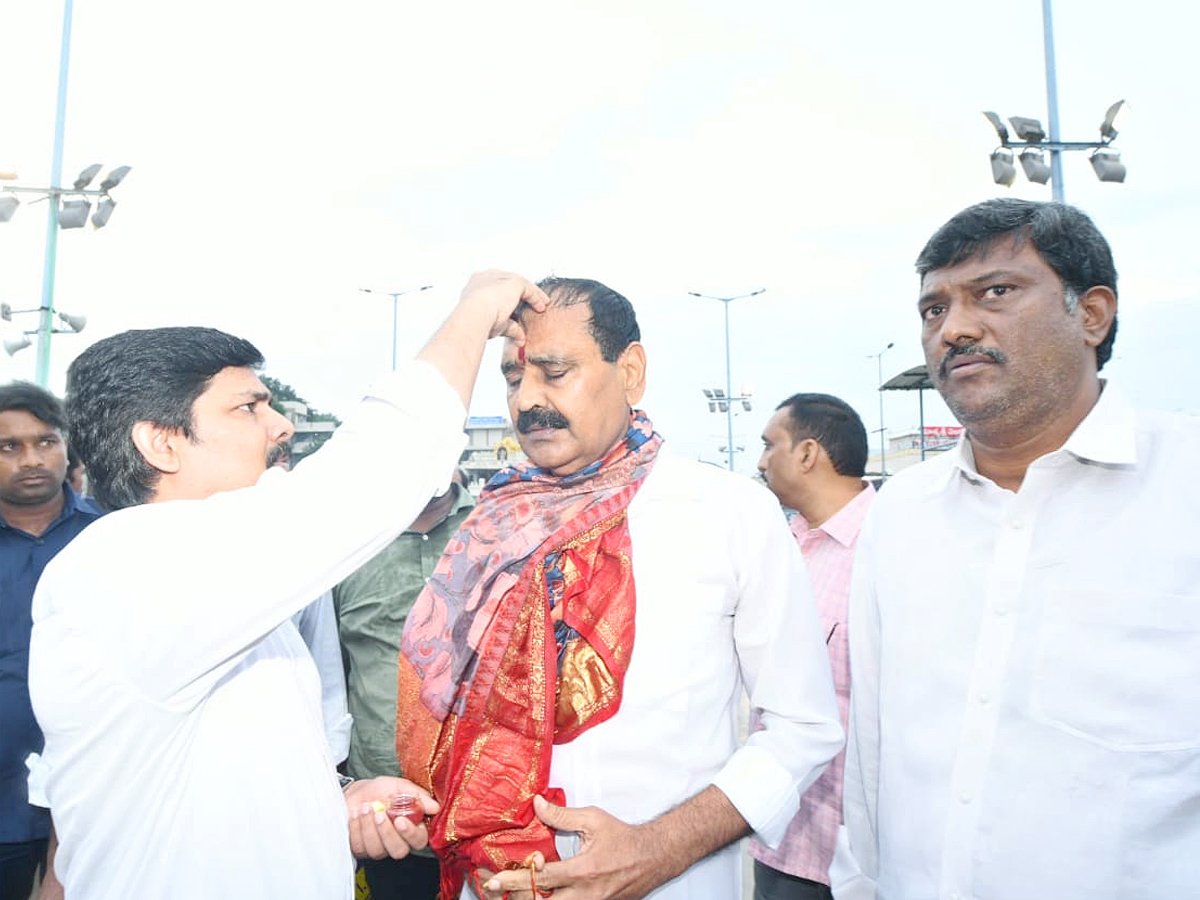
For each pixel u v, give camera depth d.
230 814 1.11
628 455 1.60
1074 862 1.28
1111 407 1.38
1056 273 1.35
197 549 1.04
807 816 2.23
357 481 1.09
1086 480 1.38
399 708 1.56
